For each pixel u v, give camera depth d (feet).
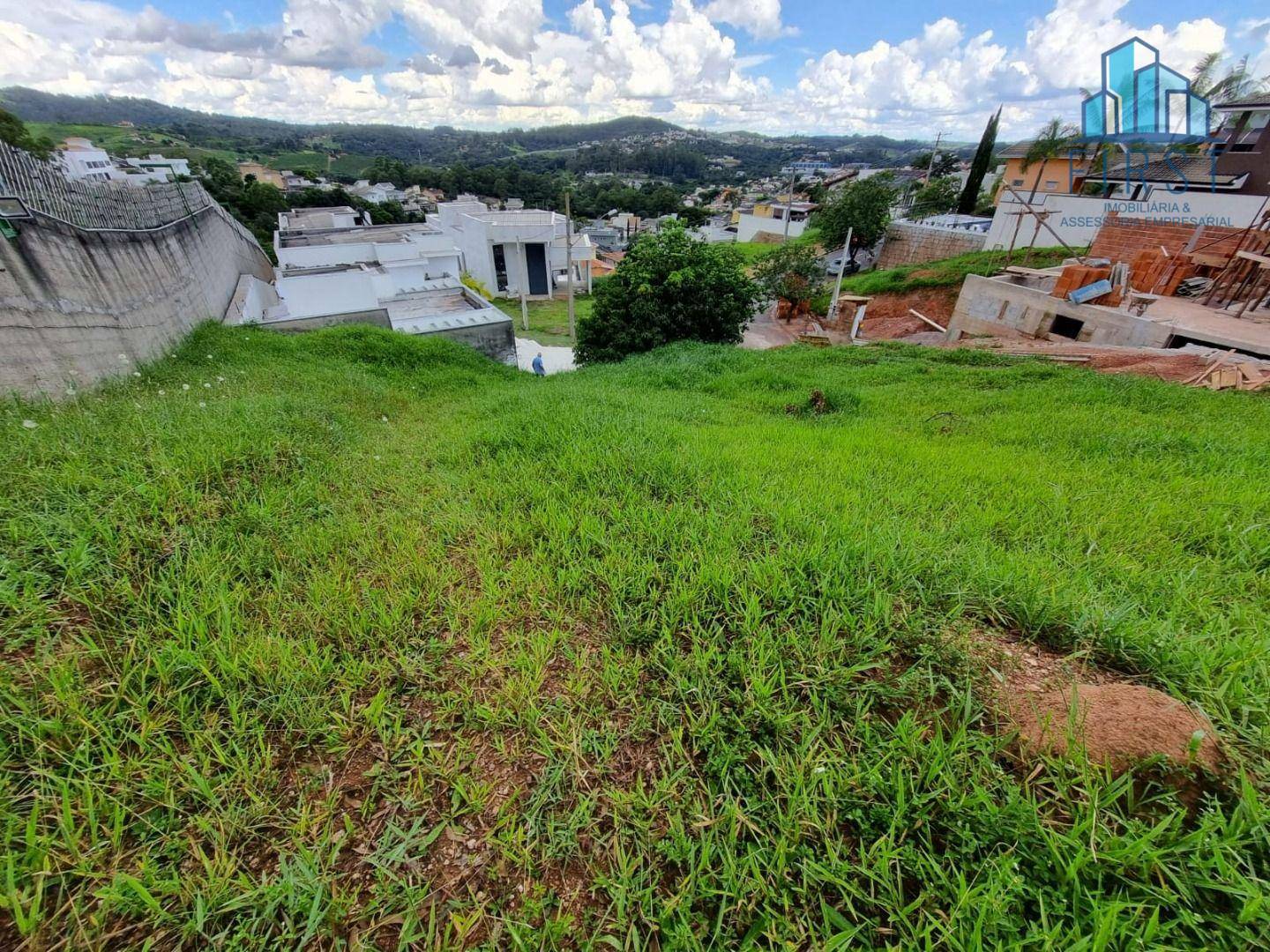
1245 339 25.88
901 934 3.59
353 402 18.12
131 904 3.69
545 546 8.23
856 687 5.37
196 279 30.37
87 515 7.20
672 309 38.47
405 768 4.82
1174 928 3.46
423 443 13.96
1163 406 18.98
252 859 4.08
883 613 6.17
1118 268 35.27
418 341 33.37
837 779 4.50
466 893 3.93
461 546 8.39
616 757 4.95
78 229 17.35
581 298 100.27
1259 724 4.87
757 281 71.51
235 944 3.54
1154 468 12.64
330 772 4.74
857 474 11.62
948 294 56.39
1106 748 4.45
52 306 14.83
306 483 9.74
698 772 4.76
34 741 4.46
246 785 4.52
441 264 82.43
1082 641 5.95
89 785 4.21
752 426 16.66
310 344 28.63
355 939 3.67
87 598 6.06
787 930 3.69
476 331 45.50
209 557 7.02
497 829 4.33
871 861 3.99
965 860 3.94
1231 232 33.14
